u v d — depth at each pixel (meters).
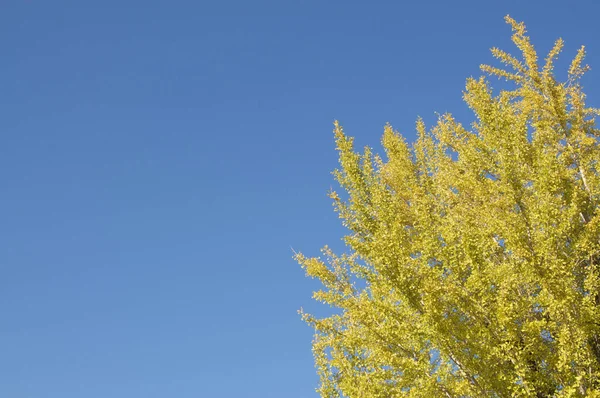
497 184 10.07
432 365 8.91
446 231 9.10
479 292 8.47
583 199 10.55
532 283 8.92
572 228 9.57
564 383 7.81
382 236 9.66
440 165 12.70
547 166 9.48
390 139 13.90
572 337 7.85
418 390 8.52
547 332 8.62
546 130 11.81
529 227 8.89
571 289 8.30
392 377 9.61
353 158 11.25
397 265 9.22
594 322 8.44
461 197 11.77
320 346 11.73
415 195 11.98
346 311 11.41
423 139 13.80
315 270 11.72
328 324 11.80
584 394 7.77
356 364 10.84
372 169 11.23
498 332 8.28
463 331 8.35
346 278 11.59
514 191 9.59
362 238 10.77
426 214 10.11
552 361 8.06
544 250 8.38
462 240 8.79
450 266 8.79
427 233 9.38
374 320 10.09
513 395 7.85
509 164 9.80
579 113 11.87
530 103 12.15
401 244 9.76
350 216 11.05
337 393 11.30
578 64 12.14
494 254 9.99
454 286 8.55
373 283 10.32
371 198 10.94
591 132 11.82
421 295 8.81
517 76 12.77
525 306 8.44
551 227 8.65
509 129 10.45
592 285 8.87
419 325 8.59
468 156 11.31
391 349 9.84
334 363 11.03
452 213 11.05
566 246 9.40
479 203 11.25
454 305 8.63
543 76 12.32
